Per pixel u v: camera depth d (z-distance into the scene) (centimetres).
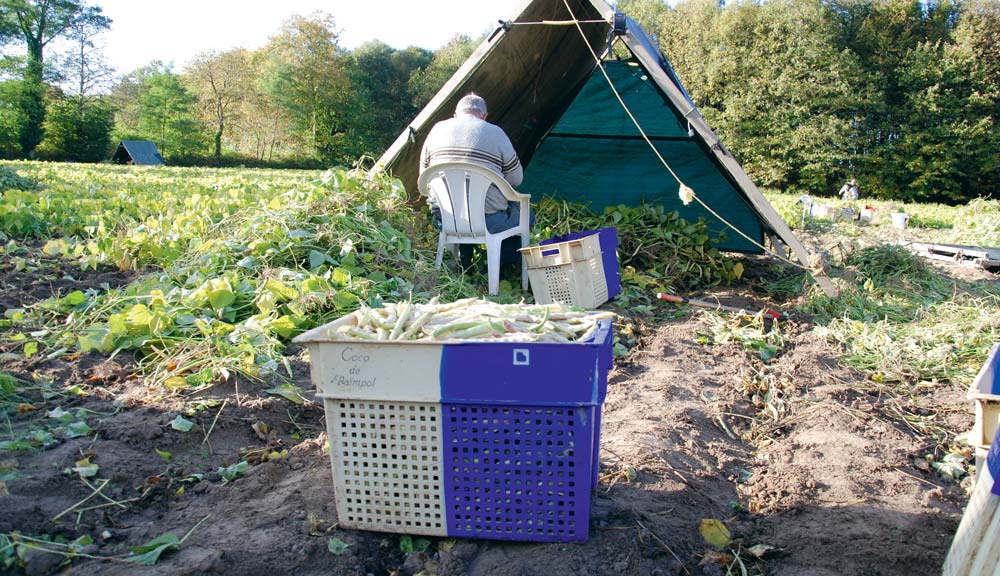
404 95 7088
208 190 1393
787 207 1875
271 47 6569
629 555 250
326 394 246
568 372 233
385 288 517
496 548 254
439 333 250
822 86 3959
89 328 429
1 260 621
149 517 264
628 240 766
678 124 828
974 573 218
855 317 588
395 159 655
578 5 617
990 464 216
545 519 250
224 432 332
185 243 625
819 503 302
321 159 6462
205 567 230
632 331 546
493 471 247
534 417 240
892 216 1802
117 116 7831
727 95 4344
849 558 260
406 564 245
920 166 3816
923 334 527
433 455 248
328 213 580
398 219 629
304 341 243
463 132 564
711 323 575
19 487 264
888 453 352
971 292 724
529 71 683
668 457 331
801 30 4081
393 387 242
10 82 6044
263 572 235
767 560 263
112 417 332
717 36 4431
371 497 254
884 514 291
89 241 655
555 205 825
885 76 3950
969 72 3766
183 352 403
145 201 1000
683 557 259
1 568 223
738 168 579
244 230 568
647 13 5006
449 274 596
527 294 611
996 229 1535
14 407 335
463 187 568
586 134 858
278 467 303
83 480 275
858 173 3994
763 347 514
